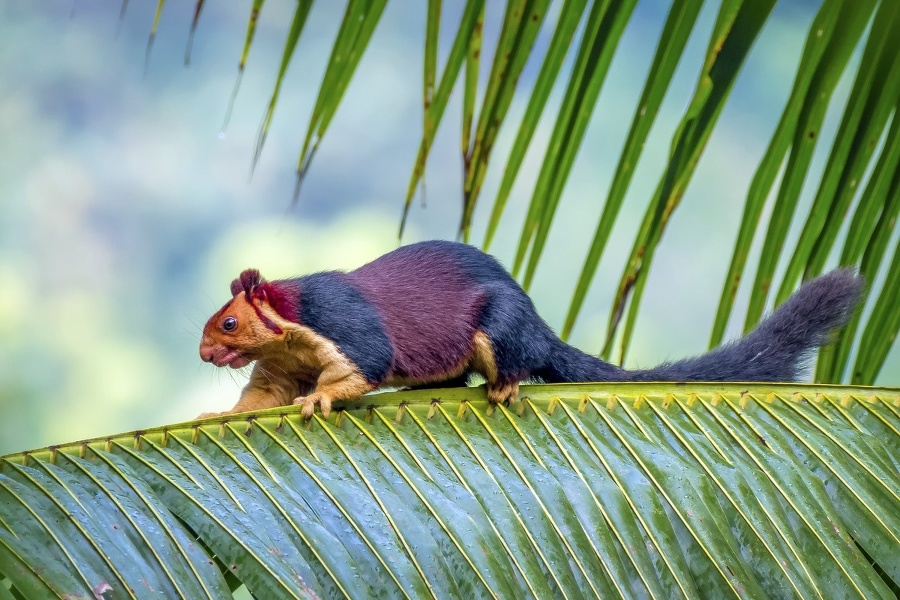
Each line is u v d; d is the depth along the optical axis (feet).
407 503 32.68
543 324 34.09
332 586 32.45
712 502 32.83
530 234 33.27
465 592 32.53
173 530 32.42
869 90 33.24
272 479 32.65
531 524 32.71
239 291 34.01
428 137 33.19
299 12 32.96
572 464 32.89
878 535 32.86
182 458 32.65
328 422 32.94
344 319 33.83
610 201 33.22
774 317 33.91
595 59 33.14
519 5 33.12
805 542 32.81
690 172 33.17
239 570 32.40
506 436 32.96
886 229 33.35
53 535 32.32
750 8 33.06
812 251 33.35
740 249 33.37
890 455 33.01
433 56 33.14
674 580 32.68
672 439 32.99
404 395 33.06
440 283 34.01
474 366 33.99
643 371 34.06
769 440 33.01
